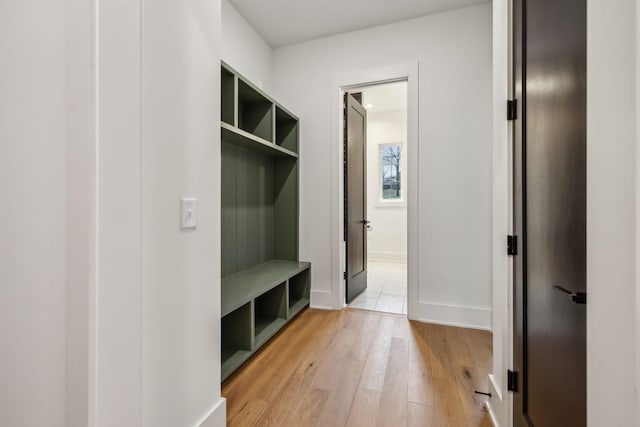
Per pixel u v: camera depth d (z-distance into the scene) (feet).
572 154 2.54
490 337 7.20
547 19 3.01
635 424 1.46
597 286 1.77
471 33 7.79
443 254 8.08
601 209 1.74
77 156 2.55
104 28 2.56
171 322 3.42
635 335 1.46
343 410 4.59
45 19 2.71
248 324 6.15
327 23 8.54
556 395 2.86
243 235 8.18
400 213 18.06
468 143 7.85
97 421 2.55
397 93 14.96
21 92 2.83
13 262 2.93
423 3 7.69
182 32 3.59
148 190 3.13
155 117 3.21
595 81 1.78
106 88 2.58
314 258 9.43
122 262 2.73
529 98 3.51
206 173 4.00
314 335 7.31
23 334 2.91
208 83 4.03
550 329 2.99
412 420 4.36
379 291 11.36
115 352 2.67
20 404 2.95
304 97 9.46
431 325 7.95
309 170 9.46
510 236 4.00
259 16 8.24
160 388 3.26
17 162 2.87
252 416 4.46
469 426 4.26
